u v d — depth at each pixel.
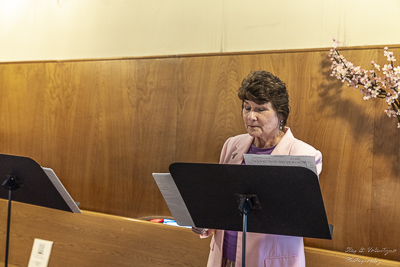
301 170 1.78
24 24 4.12
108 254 3.59
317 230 1.91
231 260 2.38
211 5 3.34
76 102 3.82
